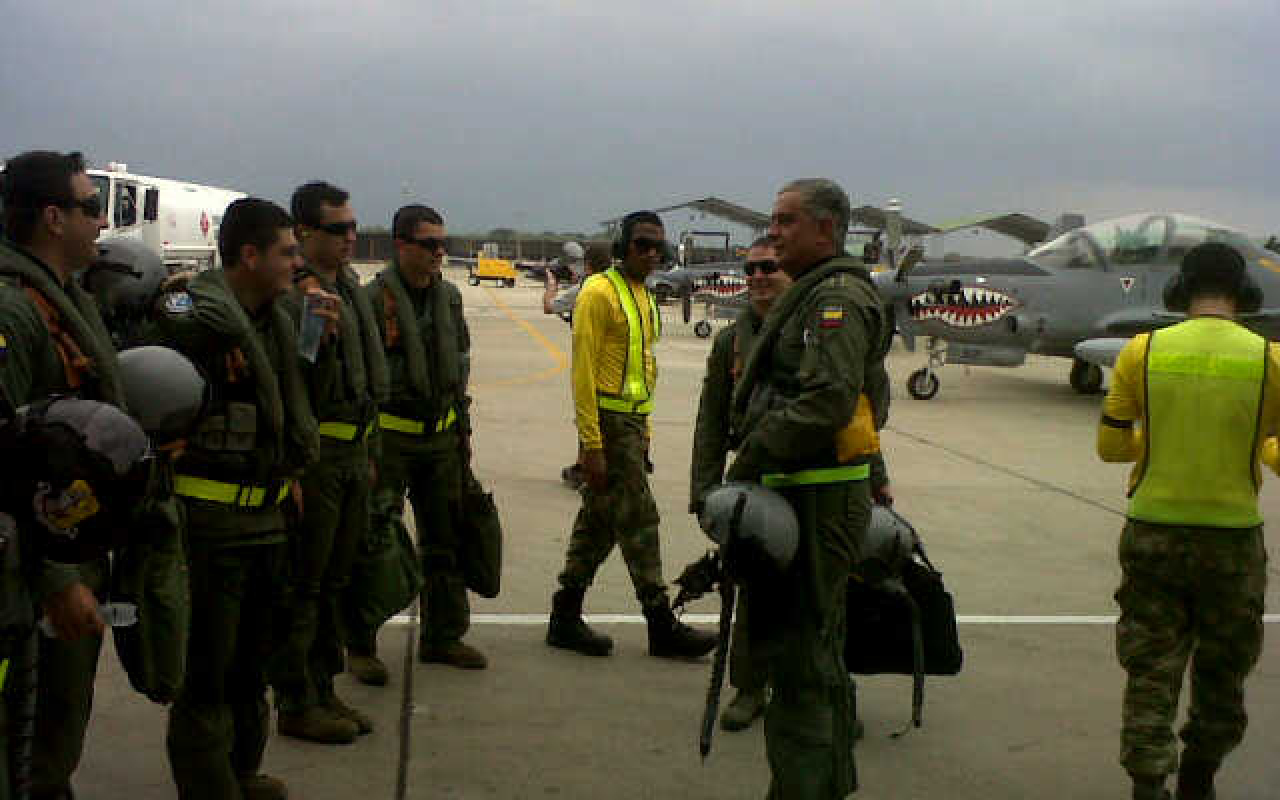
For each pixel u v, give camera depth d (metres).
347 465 3.22
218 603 2.60
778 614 2.52
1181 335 2.88
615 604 4.88
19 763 1.97
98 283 2.87
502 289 52.66
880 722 3.68
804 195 2.56
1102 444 3.05
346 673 3.93
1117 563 5.86
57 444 1.76
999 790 3.20
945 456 9.16
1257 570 2.85
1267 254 13.09
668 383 14.34
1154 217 13.25
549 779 3.17
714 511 2.46
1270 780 3.29
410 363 3.69
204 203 24.38
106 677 3.84
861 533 2.58
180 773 2.63
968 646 4.46
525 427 9.97
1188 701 3.95
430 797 3.03
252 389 2.59
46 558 1.83
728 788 3.16
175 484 2.56
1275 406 2.80
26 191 2.12
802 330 2.49
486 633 4.46
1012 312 12.90
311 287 3.05
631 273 4.07
